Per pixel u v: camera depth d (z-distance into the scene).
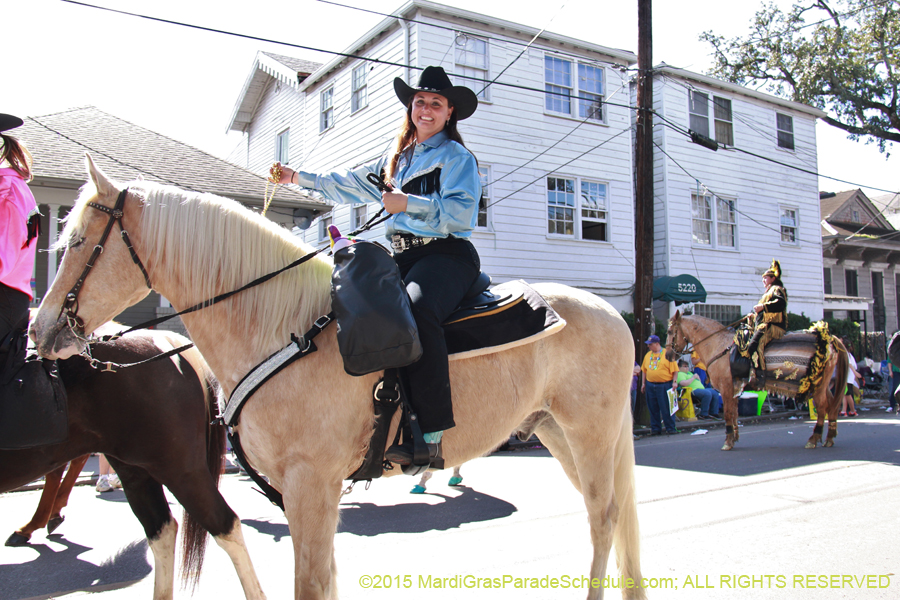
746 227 18.64
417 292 2.53
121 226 2.46
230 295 2.52
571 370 3.04
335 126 16.03
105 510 5.63
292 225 11.75
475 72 13.88
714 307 17.94
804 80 23.92
